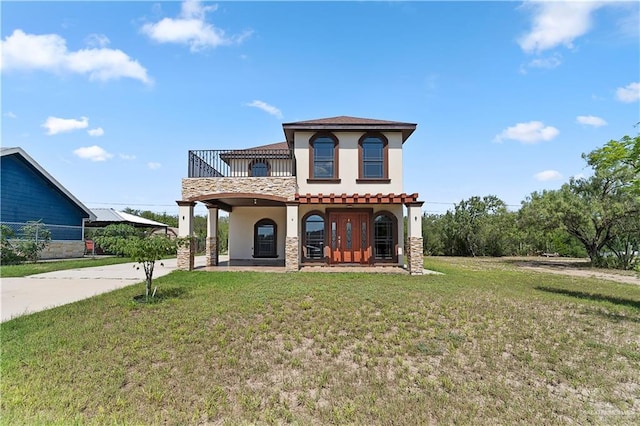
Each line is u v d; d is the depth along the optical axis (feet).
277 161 55.52
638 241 65.05
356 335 17.87
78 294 27.84
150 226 96.17
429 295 27.76
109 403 11.36
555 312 23.82
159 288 29.81
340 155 50.55
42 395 11.60
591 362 15.12
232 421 10.46
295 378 13.33
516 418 10.83
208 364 14.29
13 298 26.27
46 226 63.31
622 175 63.21
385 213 50.16
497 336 18.21
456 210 109.81
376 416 10.79
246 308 22.45
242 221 59.00
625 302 28.53
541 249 105.40
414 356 15.52
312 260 50.06
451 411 11.09
